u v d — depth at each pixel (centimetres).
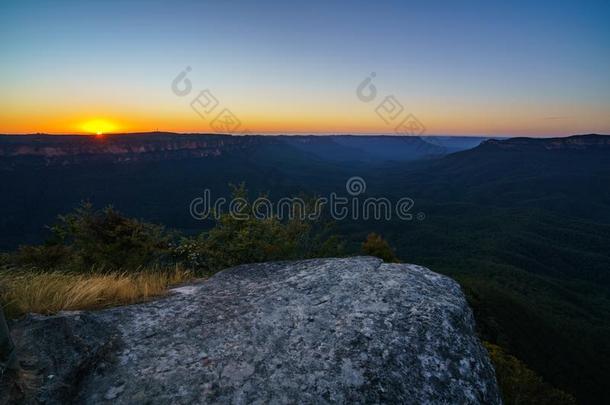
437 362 262
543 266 11138
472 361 271
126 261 868
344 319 308
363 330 291
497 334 2841
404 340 279
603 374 3525
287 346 274
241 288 396
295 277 416
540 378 1145
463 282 4456
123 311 320
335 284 378
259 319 313
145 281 449
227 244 862
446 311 321
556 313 6256
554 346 3588
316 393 227
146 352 260
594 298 8775
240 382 233
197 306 341
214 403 213
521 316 3941
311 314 319
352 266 429
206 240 865
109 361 246
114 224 943
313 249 1013
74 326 273
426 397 232
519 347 2900
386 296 343
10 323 282
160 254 920
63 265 944
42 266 938
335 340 280
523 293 7525
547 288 8225
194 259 831
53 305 337
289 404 217
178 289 416
